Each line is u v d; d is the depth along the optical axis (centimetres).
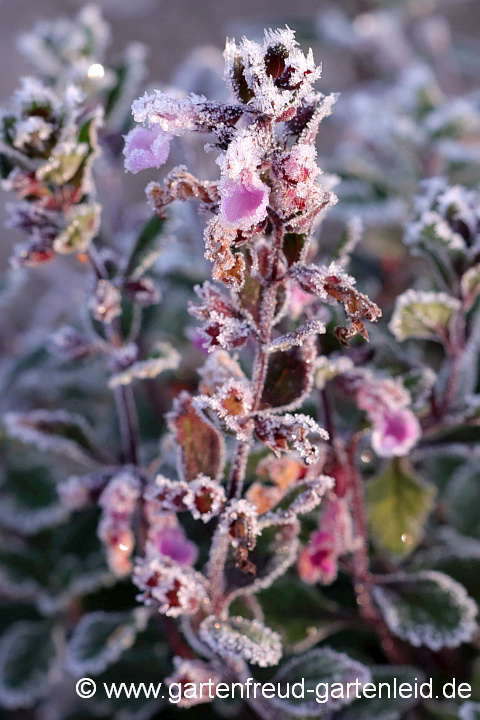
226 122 23
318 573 30
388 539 34
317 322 25
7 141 28
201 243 36
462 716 32
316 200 24
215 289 25
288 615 33
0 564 42
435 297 31
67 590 40
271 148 24
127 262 31
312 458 25
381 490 34
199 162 41
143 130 24
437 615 32
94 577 39
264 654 26
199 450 27
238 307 25
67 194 29
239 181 23
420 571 35
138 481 31
